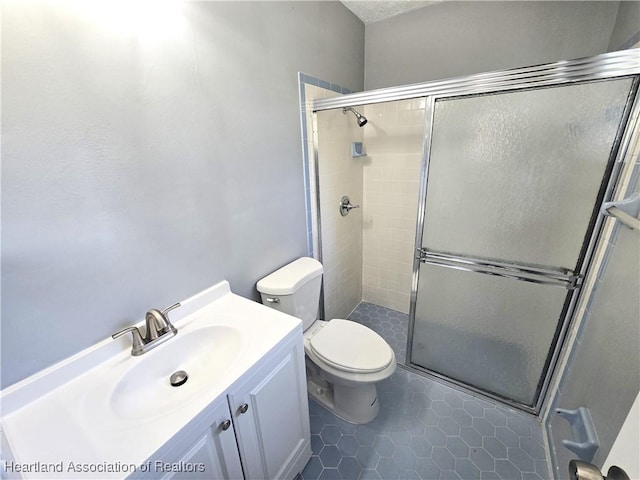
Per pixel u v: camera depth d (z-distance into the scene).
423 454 1.38
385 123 2.14
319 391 1.71
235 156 1.26
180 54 0.99
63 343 0.84
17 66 0.67
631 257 0.88
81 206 0.82
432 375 1.83
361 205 2.42
